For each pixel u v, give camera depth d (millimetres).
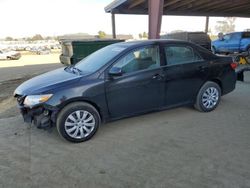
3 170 3232
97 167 3252
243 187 2770
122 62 4215
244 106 5562
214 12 20641
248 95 6523
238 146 3709
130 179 2975
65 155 3588
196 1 15195
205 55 5047
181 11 18969
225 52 16672
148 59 4426
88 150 3721
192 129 4367
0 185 2922
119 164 3309
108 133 4305
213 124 4566
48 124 3904
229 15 21672
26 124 4801
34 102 3820
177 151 3602
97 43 10945
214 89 5176
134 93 4297
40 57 30734
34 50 42656
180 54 4762
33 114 3904
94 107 4082
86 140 4027
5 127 4676
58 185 2900
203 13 20062
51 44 57969
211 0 14812
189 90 4895
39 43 63781
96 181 2955
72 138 3916
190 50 4875
